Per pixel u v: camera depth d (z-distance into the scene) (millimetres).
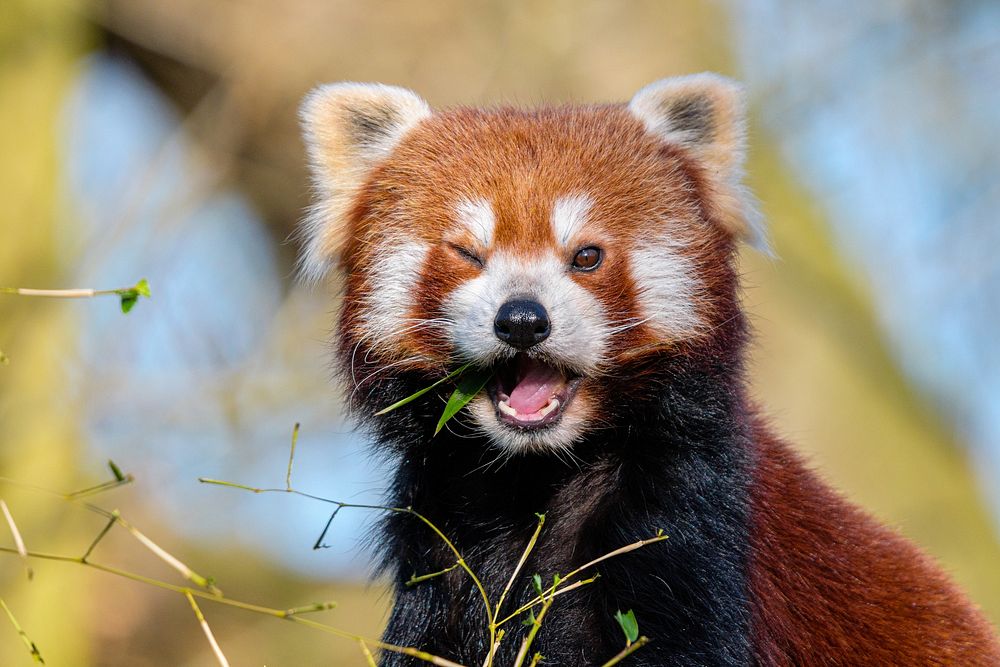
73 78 18453
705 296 9125
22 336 16766
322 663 20016
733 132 9766
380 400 9422
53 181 17641
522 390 9031
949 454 21281
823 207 21672
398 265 9234
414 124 9883
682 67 20641
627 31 20625
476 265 8992
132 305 7477
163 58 21797
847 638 9711
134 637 20453
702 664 8641
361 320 9422
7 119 17469
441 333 8992
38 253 17203
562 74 20344
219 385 17984
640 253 8992
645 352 8945
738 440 9094
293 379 18297
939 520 19969
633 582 8789
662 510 8898
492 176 9102
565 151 9234
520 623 9086
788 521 9734
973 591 19359
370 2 21000
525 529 9352
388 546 9625
